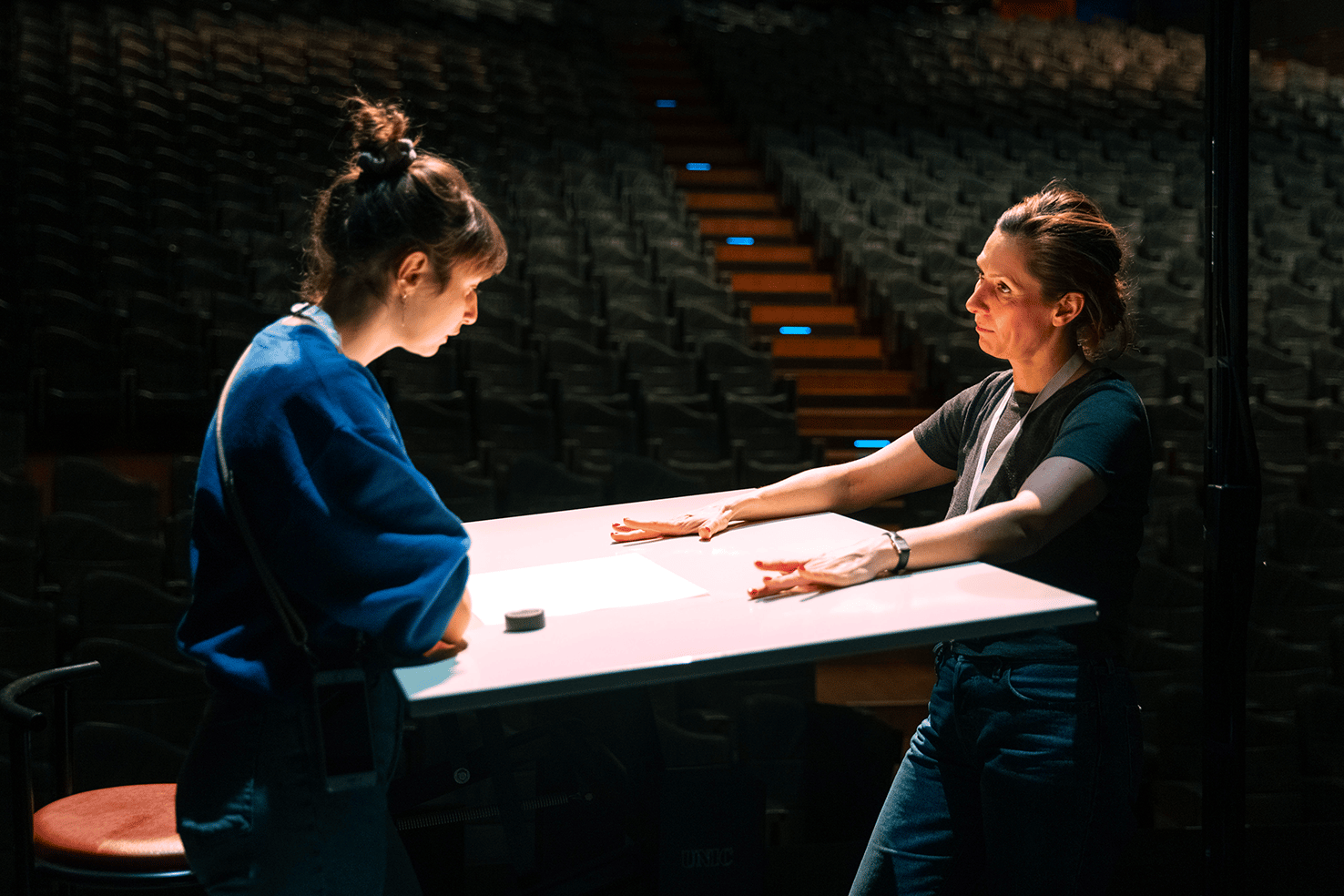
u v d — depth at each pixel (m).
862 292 6.02
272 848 0.85
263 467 0.83
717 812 1.20
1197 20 11.34
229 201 5.88
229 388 0.86
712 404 4.77
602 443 4.42
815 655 0.81
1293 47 10.18
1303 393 5.11
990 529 1.00
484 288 5.29
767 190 7.54
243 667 0.85
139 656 2.42
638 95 8.98
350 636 0.87
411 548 0.82
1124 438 1.04
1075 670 1.05
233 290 5.10
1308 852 2.15
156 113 6.52
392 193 0.87
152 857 1.03
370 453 0.83
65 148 6.04
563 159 7.17
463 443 4.28
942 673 1.15
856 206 6.88
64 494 3.55
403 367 4.69
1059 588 0.98
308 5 9.37
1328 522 3.60
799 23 10.92
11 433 3.99
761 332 5.95
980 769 1.11
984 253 1.12
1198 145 8.38
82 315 4.61
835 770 2.39
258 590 0.86
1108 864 1.07
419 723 2.04
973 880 1.16
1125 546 1.07
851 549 0.98
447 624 0.83
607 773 1.29
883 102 8.65
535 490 3.72
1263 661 2.84
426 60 8.84
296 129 6.86
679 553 1.13
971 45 10.47
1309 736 2.45
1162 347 5.29
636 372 4.87
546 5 10.67
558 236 6.09
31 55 7.07
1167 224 6.84
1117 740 1.05
